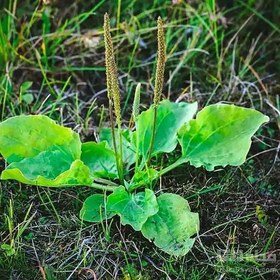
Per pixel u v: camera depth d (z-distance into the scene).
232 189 0.83
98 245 0.76
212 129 0.81
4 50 0.97
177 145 0.87
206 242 0.77
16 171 0.73
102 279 0.74
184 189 0.82
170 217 0.76
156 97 0.75
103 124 0.91
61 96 0.96
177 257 0.74
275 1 1.03
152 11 1.03
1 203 0.81
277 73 1.00
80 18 1.04
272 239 0.77
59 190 0.83
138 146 0.79
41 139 0.80
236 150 0.79
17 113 0.93
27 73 0.98
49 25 1.00
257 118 0.80
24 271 0.74
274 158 0.88
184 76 0.99
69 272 0.74
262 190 0.83
